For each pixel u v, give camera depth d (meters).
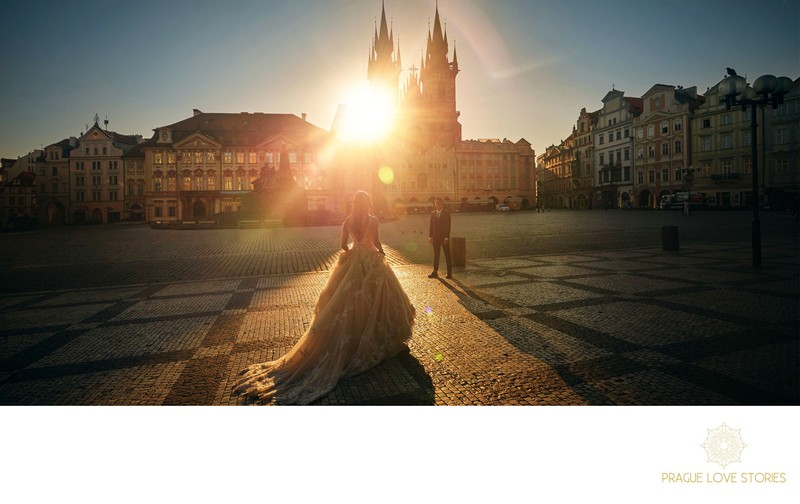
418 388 3.73
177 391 3.81
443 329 5.43
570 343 4.75
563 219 38.28
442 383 3.82
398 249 15.75
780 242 15.03
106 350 5.00
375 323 4.26
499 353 4.51
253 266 12.28
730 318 5.48
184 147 78.38
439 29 90.69
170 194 78.69
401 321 4.48
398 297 4.53
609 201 75.75
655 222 29.28
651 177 66.25
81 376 4.21
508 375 3.95
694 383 3.64
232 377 4.11
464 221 40.03
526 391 3.62
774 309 5.86
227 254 15.77
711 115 56.94
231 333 5.57
